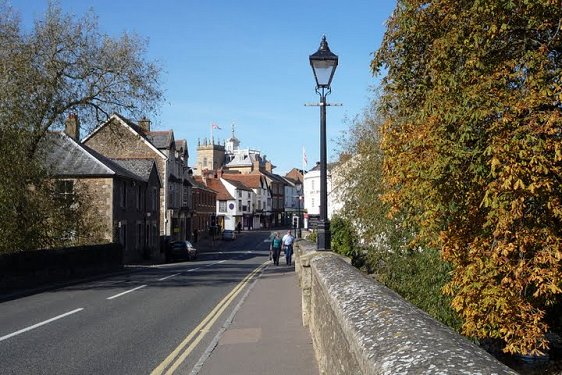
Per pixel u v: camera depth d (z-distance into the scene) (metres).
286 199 145.25
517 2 6.56
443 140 6.70
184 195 65.31
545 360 10.23
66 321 12.35
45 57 26.19
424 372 2.48
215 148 134.12
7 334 10.73
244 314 13.44
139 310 14.20
